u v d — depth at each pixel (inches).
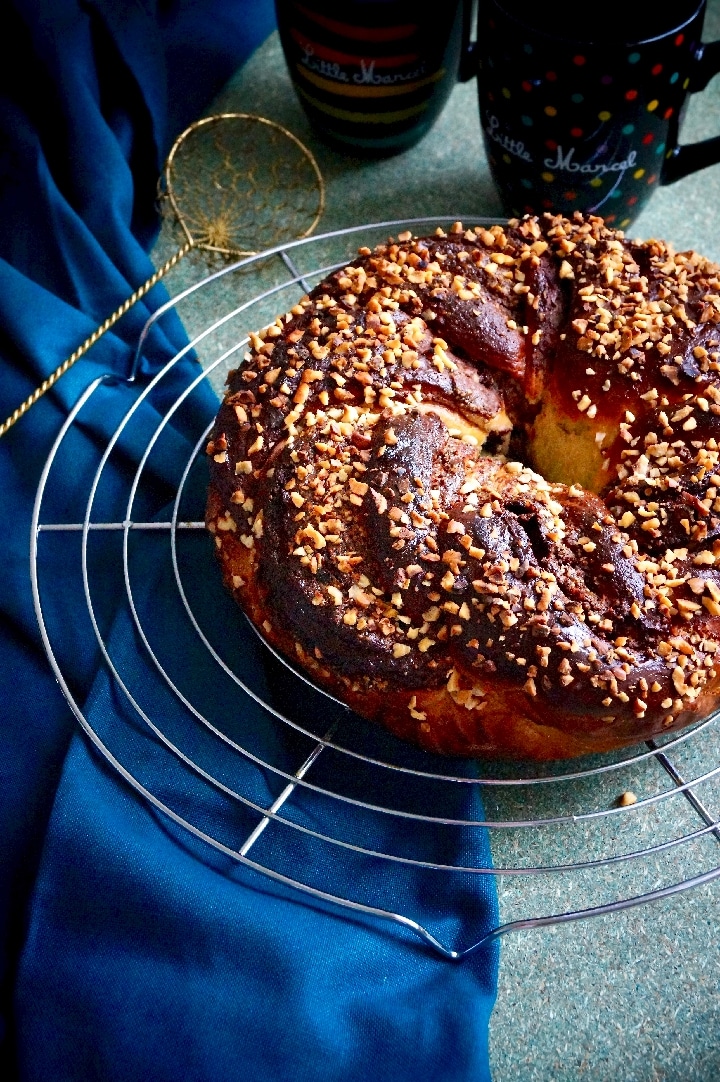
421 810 21.8
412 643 20.3
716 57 23.2
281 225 27.8
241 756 22.0
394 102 26.7
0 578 23.4
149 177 28.2
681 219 27.6
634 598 20.0
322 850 21.4
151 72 27.4
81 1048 20.1
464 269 22.4
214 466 21.7
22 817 21.9
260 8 29.8
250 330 26.5
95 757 21.7
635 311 21.7
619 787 22.3
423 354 21.7
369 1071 19.9
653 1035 20.7
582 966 21.1
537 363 22.0
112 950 20.6
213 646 22.8
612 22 23.4
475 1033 20.1
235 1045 20.0
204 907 20.6
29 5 26.0
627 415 21.3
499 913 21.4
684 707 20.2
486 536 20.1
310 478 20.8
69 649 22.9
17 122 26.5
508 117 24.1
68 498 24.1
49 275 26.0
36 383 24.8
